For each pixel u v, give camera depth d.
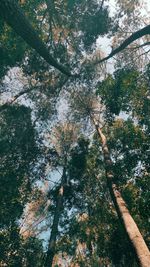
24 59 16.03
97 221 18.81
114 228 16.12
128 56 17.11
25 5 13.80
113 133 17.00
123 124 16.30
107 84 15.23
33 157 18.70
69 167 21.70
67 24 15.61
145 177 12.41
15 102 19.44
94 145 21.31
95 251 19.59
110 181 13.39
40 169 19.17
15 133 18.45
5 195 16.97
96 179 21.17
